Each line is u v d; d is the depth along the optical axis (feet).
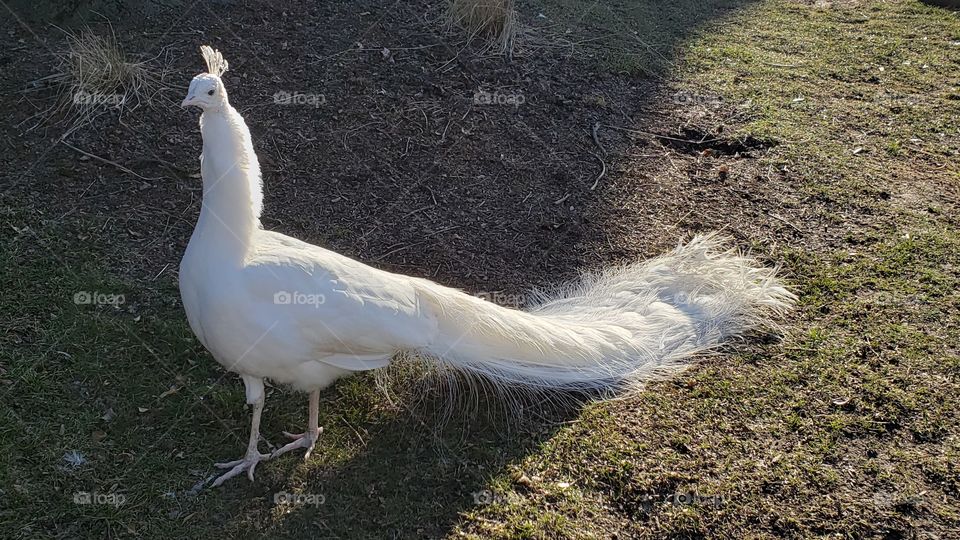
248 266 8.47
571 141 13.14
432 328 9.16
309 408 9.20
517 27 15.34
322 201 11.63
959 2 19.48
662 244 11.69
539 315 10.37
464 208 11.92
